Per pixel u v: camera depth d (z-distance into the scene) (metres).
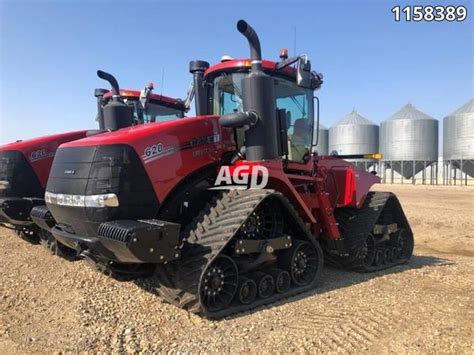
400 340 3.90
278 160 5.09
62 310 4.57
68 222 4.55
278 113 5.19
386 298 5.12
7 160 6.84
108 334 3.97
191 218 4.85
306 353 3.63
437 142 38.44
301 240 5.41
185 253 4.40
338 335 3.99
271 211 5.09
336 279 6.01
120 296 4.99
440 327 4.20
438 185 35.16
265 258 4.87
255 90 4.80
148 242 3.92
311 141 6.13
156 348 3.71
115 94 6.49
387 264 6.89
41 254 6.95
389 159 38.47
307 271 5.50
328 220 6.12
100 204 4.15
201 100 5.83
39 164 7.02
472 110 35.38
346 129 38.19
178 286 4.34
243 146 5.14
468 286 5.71
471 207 16.09
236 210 4.53
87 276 5.75
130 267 4.72
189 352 3.64
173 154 4.56
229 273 4.52
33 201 6.76
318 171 6.32
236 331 4.05
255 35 4.80
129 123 6.43
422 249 8.84
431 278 6.14
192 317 4.37
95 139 4.52
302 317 4.43
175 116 8.82
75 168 4.41
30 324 4.21
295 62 5.20
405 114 38.31
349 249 6.29
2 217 6.80
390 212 7.26
